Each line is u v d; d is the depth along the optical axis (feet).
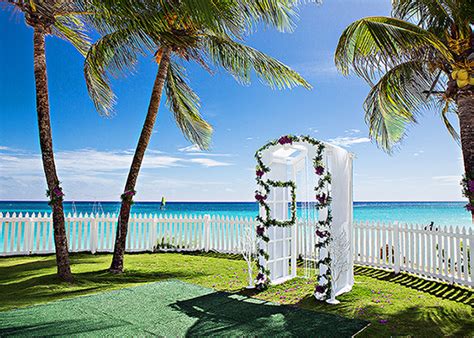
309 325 14.38
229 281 22.68
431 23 20.77
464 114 18.93
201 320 14.87
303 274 25.22
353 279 21.85
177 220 36.19
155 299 18.08
